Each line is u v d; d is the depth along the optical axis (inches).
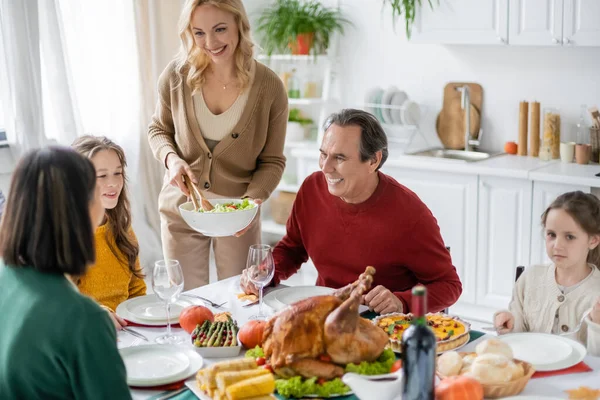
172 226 116.8
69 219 55.4
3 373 56.0
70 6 158.1
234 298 89.4
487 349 66.9
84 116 164.4
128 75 170.7
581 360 69.9
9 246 56.2
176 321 82.4
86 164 57.4
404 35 175.0
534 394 64.2
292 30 179.2
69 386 56.1
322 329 65.1
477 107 168.4
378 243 91.8
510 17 148.9
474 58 167.3
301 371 64.5
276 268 97.8
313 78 190.1
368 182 90.7
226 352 72.4
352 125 87.5
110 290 95.7
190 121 110.1
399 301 83.9
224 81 108.3
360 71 183.5
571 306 89.0
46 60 150.7
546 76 159.6
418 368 54.9
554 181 140.9
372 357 66.2
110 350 55.3
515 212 147.3
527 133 161.2
